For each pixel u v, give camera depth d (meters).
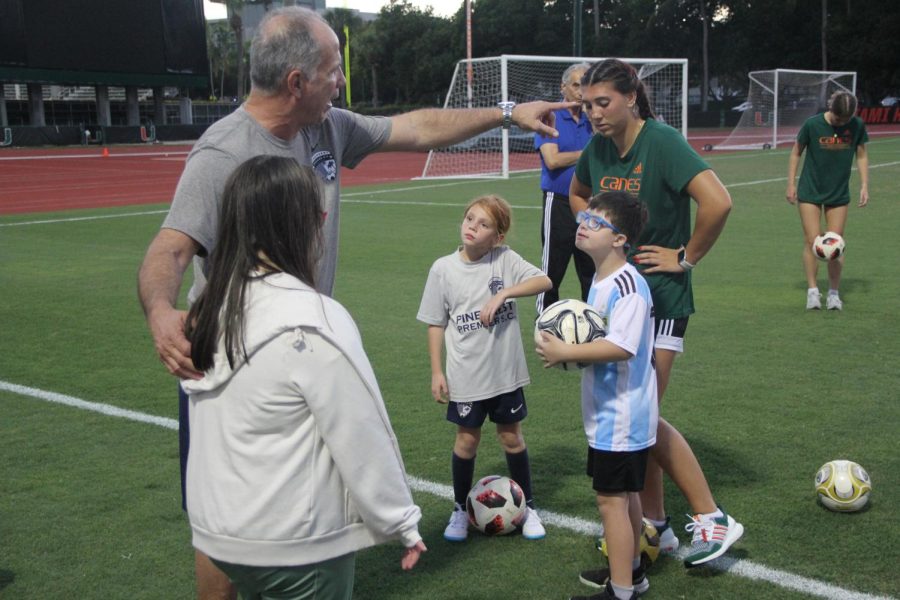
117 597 3.43
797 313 7.99
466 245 3.82
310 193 2.22
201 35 49.75
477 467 4.66
